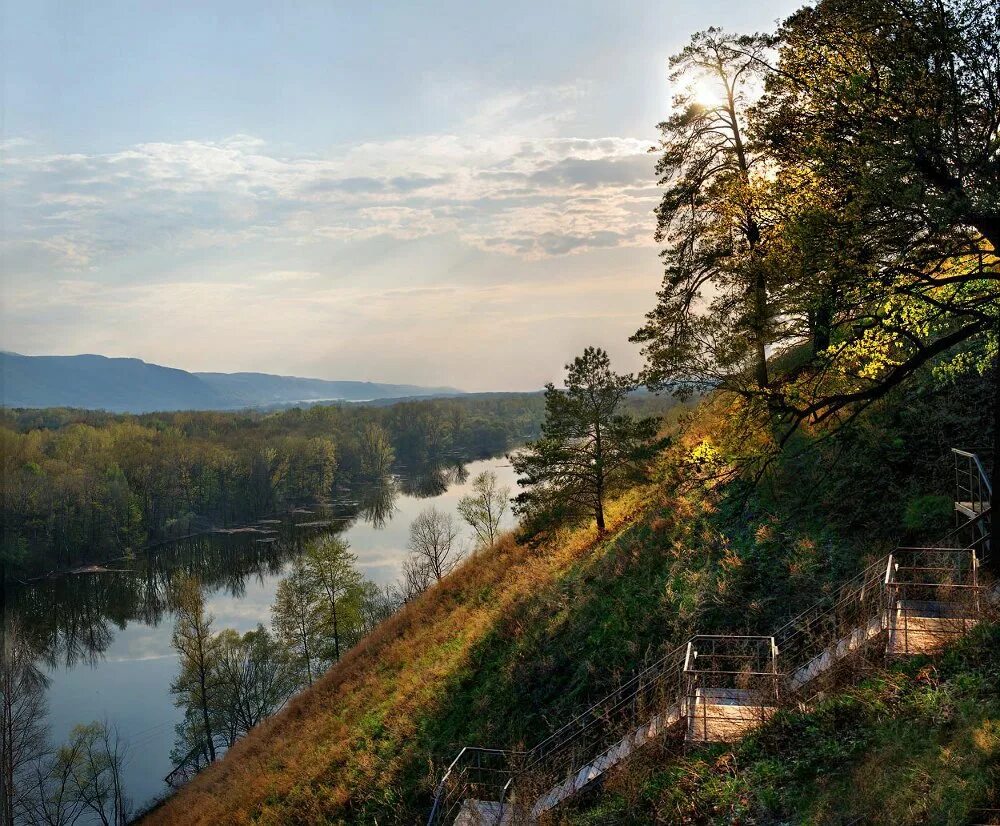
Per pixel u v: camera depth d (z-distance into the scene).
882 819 8.50
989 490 15.01
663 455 27.98
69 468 97.12
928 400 19.50
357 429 183.50
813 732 11.20
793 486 20.62
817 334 16.41
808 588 16.91
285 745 28.20
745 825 9.99
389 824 18.70
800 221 13.53
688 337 17.23
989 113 12.54
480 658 24.06
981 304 13.71
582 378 30.05
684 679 14.99
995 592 12.69
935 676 10.99
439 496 135.75
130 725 54.03
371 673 30.33
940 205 11.57
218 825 23.91
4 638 59.50
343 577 53.19
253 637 51.12
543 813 13.39
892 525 17.27
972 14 12.62
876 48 13.38
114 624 75.69
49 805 43.97
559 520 30.55
